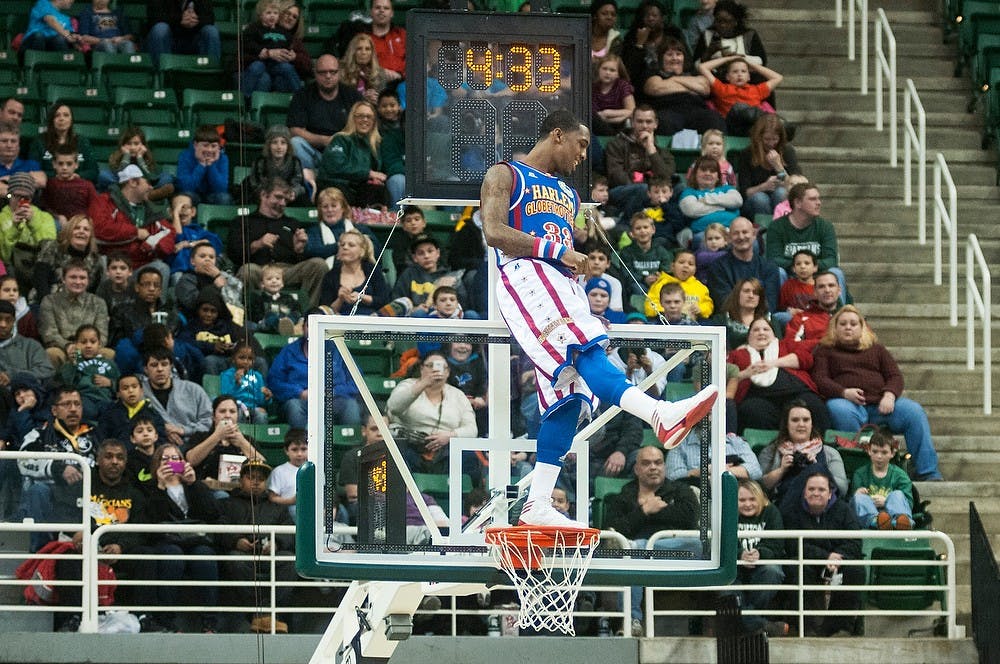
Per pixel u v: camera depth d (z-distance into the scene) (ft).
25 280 86.02
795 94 107.65
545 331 36.70
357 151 93.45
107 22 107.14
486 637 67.56
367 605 44.21
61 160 89.71
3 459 69.31
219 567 71.51
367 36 98.58
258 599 44.78
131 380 75.51
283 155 90.79
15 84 104.42
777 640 67.82
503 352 40.45
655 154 94.07
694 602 74.02
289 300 84.53
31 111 101.40
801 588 69.67
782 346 82.64
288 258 87.20
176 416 77.00
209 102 102.06
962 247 98.63
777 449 76.33
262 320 83.97
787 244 90.84
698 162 92.53
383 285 86.02
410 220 89.56
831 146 105.81
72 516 69.87
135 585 69.21
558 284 37.06
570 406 37.24
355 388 80.59
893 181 103.24
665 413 34.50
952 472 84.69
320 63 96.02
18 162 91.71
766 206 94.32
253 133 98.27
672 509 72.13
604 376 35.94
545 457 37.27
